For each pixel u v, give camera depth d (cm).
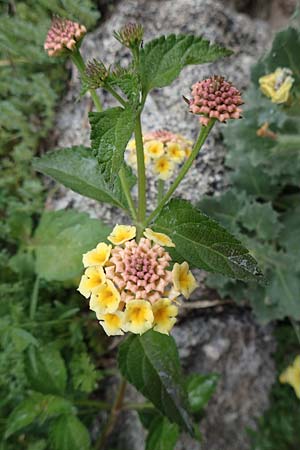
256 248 18
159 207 12
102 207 19
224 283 18
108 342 19
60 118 20
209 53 11
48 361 15
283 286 18
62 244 17
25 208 19
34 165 13
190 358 19
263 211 18
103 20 20
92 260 11
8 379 16
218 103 11
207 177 19
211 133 19
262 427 20
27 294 18
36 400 15
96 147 10
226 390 19
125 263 11
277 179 19
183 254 11
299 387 19
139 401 19
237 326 20
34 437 16
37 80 19
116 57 19
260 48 21
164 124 19
